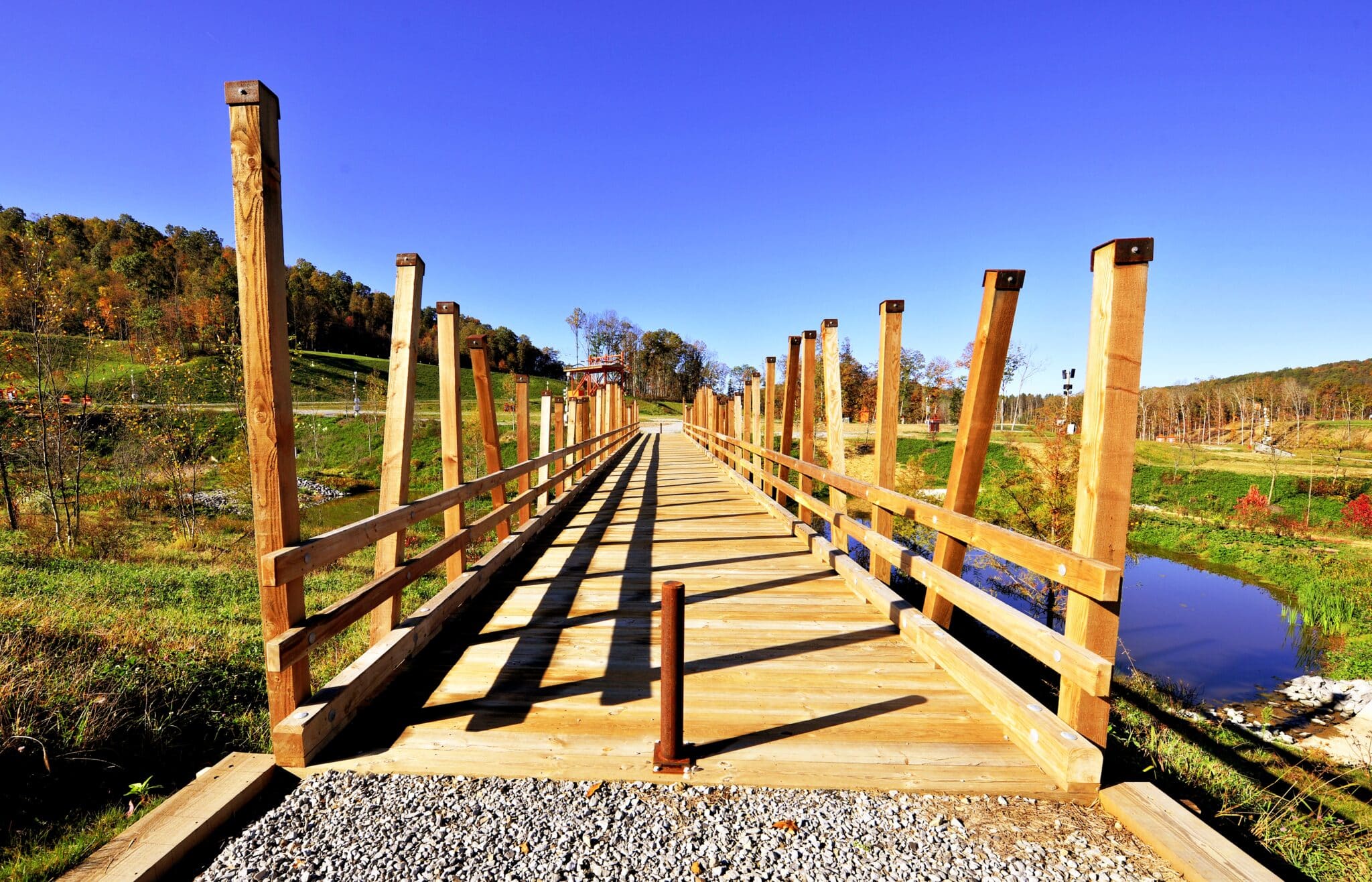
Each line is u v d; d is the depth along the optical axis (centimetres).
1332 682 966
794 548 612
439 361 421
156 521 1532
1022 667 616
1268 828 264
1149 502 2656
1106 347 214
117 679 414
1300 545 1861
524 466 616
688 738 251
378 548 322
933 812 209
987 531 279
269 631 232
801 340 714
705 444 1867
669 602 226
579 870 181
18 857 252
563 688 300
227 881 175
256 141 221
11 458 1373
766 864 184
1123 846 192
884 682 305
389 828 199
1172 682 956
